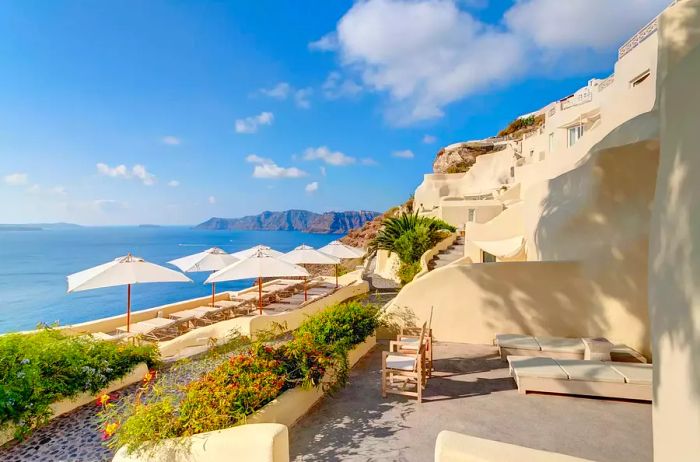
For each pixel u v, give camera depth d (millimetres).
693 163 3037
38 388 6297
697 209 2926
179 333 13625
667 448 3262
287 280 22297
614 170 9141
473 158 58656
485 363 8828
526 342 8906
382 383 7156
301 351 6652
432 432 5660
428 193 46500
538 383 6992
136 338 10500
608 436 5504
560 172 18391
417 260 22672
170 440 4535
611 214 9172
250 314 15055
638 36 16328
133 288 52656
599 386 6711
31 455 5559
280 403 5637
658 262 3592
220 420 4762
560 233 10625
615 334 9023
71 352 7445
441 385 7566
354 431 5715
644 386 6539
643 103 12883
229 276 13430
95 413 6801
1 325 29375
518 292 9961
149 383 7957
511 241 17719
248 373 5699
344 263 43844
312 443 5383
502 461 3117
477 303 10312
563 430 5691
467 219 31531
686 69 3254
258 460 4086
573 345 8602
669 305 3307
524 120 59938
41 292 46969
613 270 9055
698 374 2771
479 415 6207
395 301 11070
